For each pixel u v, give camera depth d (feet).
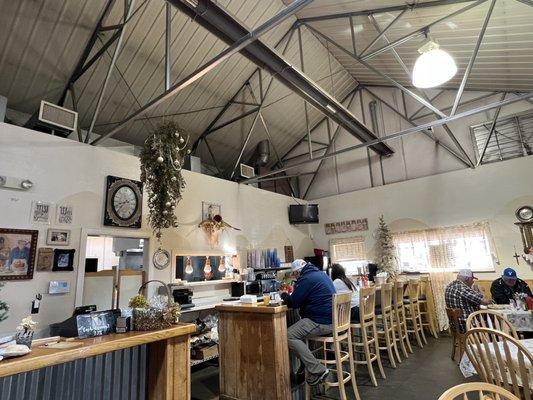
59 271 12.62
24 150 12.38
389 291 15.66
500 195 20.88
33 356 5.15
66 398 5.87
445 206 22.84
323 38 20.88
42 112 13.32
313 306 11.10
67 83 16.17
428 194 23.65
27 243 11.95
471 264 21.26
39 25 13.74
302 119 27.84
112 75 16.79
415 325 17.94
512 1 12.61
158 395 6.97
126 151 19.16
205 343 14.49
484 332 7.20
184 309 15.31
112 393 6.57
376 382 12.30
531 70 17.38
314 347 12.95
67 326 6.60
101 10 14.32
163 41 16.60
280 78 15.33
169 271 16.55
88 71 16.12
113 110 18.34
